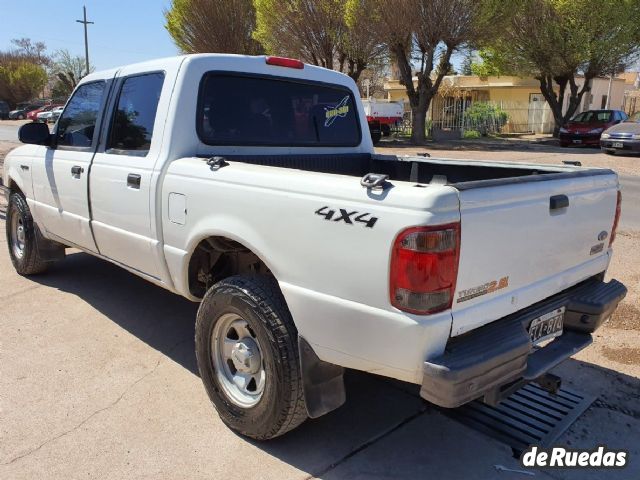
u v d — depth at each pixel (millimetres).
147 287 5543
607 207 3342
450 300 2371
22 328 4539
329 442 3129
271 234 2820
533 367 2820
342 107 4625
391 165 4660
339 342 2600
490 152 20891
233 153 3846
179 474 2848
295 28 24281
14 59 72125
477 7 21578
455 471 2904
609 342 4398
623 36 25234
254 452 3031
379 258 2393
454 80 37469
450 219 2303
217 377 3238
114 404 3471
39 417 3312
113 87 4215
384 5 21750
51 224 5000
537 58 27422
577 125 23656
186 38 29859
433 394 2355
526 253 2717
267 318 2846
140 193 3668
